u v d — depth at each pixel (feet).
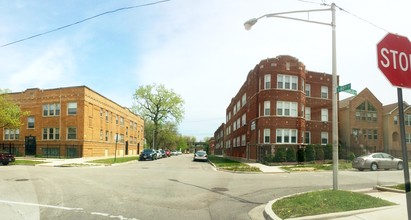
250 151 130.21
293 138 112.06
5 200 34.45
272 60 114.52
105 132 161.17
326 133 127.95
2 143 144.15
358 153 133.59
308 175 69.21
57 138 137.08
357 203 29.96
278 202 32.37
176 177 61.21
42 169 77.87
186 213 29.71
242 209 32.09
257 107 119.75
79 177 58.18
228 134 220.43
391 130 154.30
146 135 307.99
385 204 30.01
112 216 27.86
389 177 62.90
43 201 34.22
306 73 128.36
